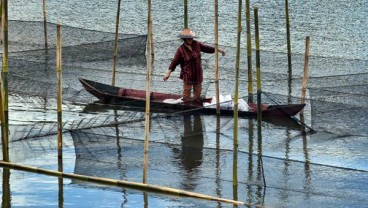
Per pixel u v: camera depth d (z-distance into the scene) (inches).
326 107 764.0
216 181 580.7
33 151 663.1
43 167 620.4
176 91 906.7
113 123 736.3
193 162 627.5
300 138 709.3
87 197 557.6
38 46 1171.9
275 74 990.4
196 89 820.0
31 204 545.6
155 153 648.4
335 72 1038.4
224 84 951.6
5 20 604.4
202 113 789.9
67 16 1759.4
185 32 809.5
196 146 676.7
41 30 1210.0
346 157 646.5
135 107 832.9
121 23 1652.3
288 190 555.8
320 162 631.8
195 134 721.6
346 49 1326.3
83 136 665.6
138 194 561.9
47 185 584.4
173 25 1582.2
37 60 1019.9
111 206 539.2
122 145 661.3
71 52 1046.4
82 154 642.2
